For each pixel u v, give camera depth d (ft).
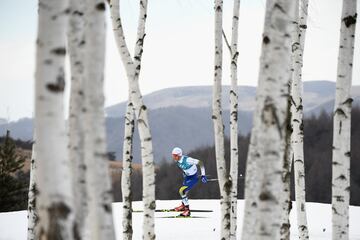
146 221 74.64
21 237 142.20
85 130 36.01
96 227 35.40
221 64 90.22
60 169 31.01
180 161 177.27
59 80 31.63
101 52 36.06
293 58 98.43
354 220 173.78
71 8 41.47
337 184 55.21
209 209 207.72
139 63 92.94
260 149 39.06
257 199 38.63
